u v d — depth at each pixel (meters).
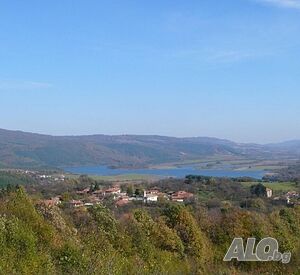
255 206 50.28
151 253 23.05
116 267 19.09
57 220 22.06
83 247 19.58
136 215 25.58
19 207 20.41
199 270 24.67
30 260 17.31
